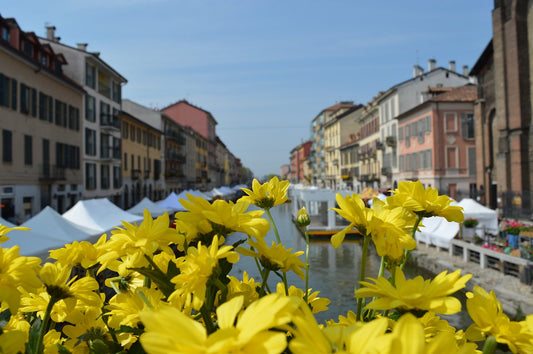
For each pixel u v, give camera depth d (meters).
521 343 0.87
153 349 0.60
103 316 1.38
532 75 27.11
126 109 52.44
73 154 29.00
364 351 0.63
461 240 19.05
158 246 1.11
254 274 6.93
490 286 12.54
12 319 1.36
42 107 24.75
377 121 56.94
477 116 32.84
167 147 57.59
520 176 27.14
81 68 30.94
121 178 38.97
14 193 21.58
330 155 90.25
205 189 76.44
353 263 20.20
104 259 1.11
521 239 17.20
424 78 47.62
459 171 38.09
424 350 0.64
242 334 0.62
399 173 47.25
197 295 0.96
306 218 1.57
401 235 1.13
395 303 0.86
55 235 10.00
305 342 0.63
